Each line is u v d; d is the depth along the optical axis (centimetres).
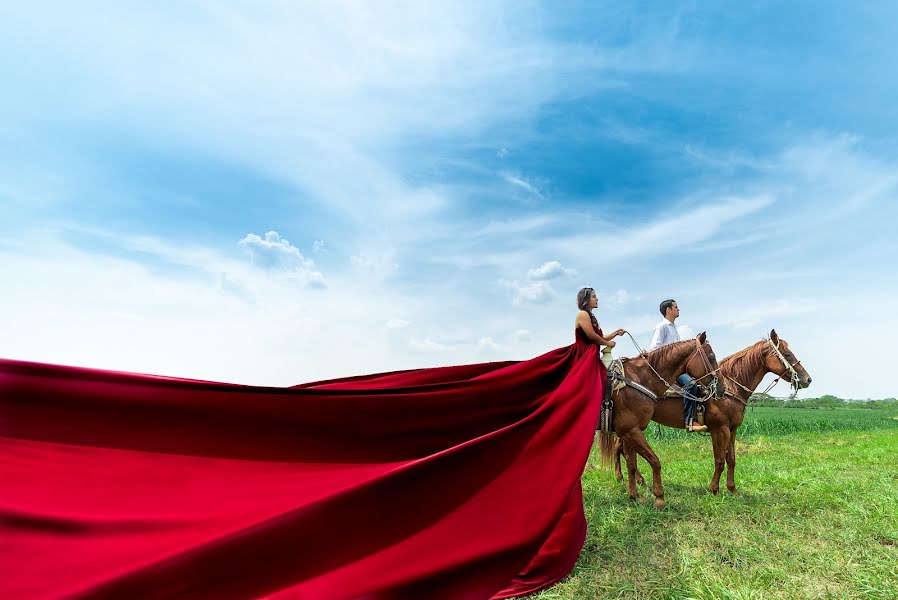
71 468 355
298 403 430
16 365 374
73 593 277
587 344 538
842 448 1273
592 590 395
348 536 354
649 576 418
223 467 388
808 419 2481
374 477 381
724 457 681
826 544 481
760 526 538
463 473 412
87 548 308
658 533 518
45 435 368
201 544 315
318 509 354
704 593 382
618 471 762
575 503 432
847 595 377
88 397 383
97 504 336
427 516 382
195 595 302
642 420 626
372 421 446
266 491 376
